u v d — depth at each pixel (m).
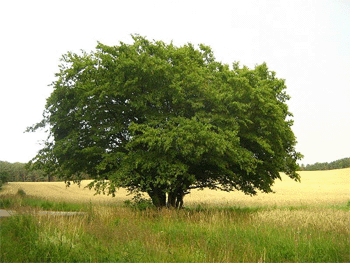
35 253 8.31
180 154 19.25
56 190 64.56
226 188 24.86
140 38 21.94
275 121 19.98
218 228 12.46
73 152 21.16
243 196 47.75
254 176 23.47
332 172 88.25
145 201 22.22
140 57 18.98
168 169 18.61
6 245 8.91
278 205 31.06
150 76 19.06
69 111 21.89
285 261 9.38
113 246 9.49
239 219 14.81
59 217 12.43
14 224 11.09
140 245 9.80
